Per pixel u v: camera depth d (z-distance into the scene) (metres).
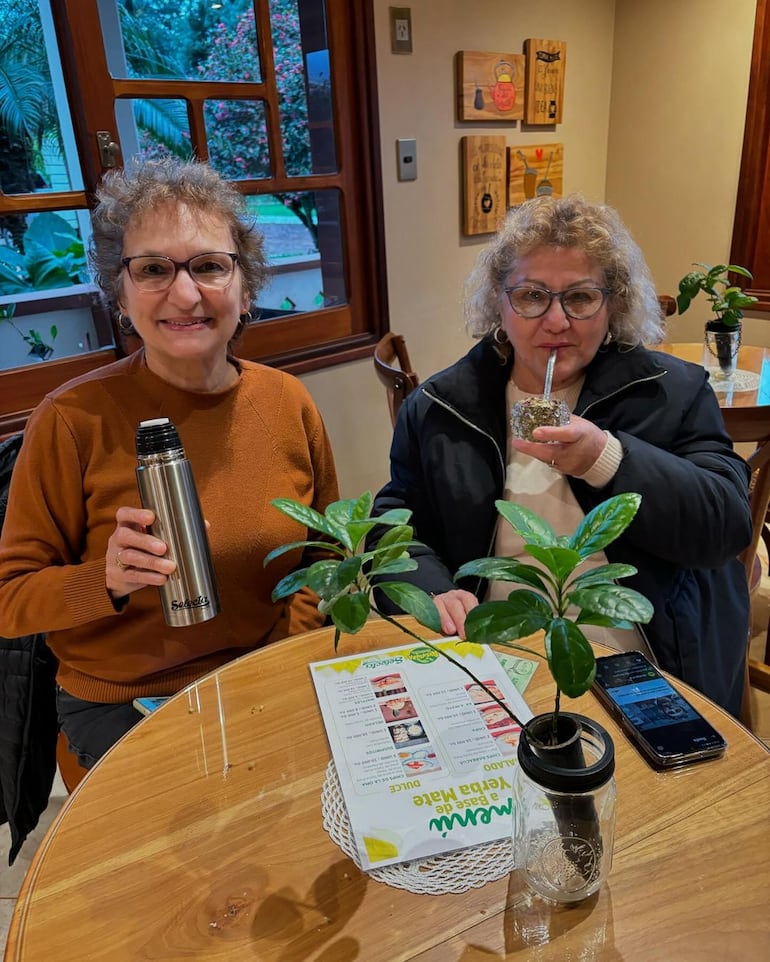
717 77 3.12
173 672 1.28
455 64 2.78
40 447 1.19
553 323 1.25
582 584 0.62
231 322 1.25
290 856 0.76
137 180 1.20
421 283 2.93
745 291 3.28
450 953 0.65
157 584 1.00
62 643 1.26
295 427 1.37
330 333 2.71
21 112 1.85
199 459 1.26
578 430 1.14
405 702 0.97
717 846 0.74
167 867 0.75
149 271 1.18
